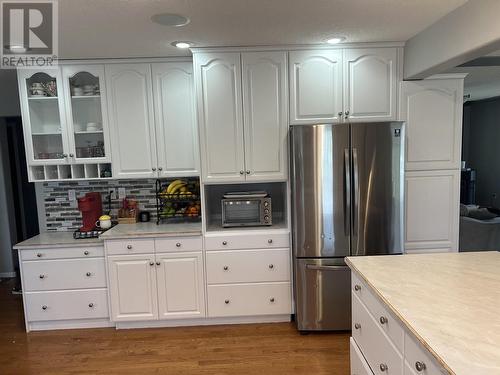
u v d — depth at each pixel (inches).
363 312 69.3
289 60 115.4
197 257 118.5
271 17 89.1
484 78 164.7
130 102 123.1
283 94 116.3
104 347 110.3
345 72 116.2
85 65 121.2
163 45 109.0
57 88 121.5
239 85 115.4
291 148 113.1
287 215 120.1
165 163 125.5
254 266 119.1
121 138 124.4
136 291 119.0
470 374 36.3
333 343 109.3
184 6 80.0
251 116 116.6
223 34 100.9
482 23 79.5
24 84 120.6
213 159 117.7
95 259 119.3
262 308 120.8
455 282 62.6
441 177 120.6
